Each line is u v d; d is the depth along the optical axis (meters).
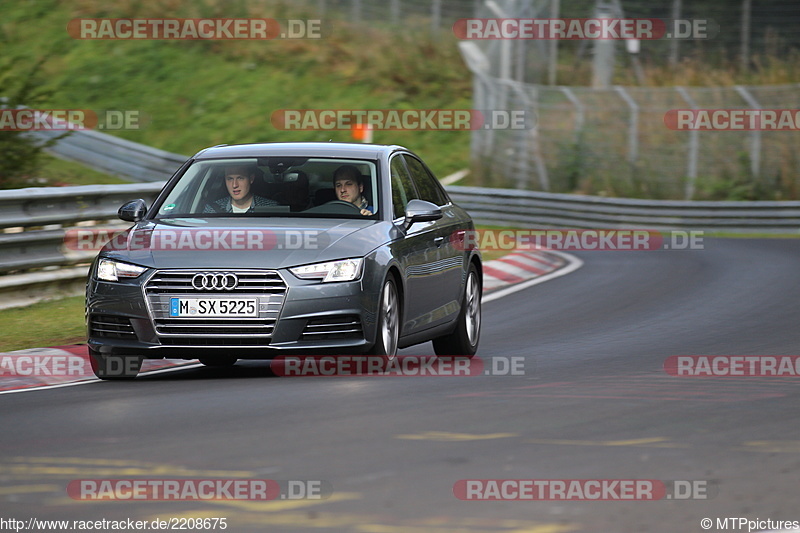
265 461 20.00
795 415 24.84
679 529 16.06
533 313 47.75
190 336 29.23
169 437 22.22
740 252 80.69
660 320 45.06
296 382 29.50
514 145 121.12
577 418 24.27
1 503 17.30
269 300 29.14
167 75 138.88
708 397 27.23
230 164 33.38
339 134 131.12
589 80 126.81
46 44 143.88
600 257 76.44
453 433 22.52
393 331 31.31
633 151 120.19
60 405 26.64
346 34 148.62
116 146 106.69
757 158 121.12
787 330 41.69
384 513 16.64
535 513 16.73
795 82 127.81
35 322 42.41
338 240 30.30
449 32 149.50
